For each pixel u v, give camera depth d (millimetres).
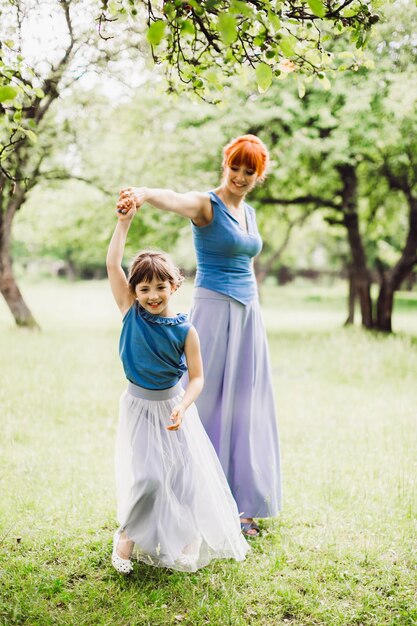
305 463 4523
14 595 2648
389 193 14906
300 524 3512
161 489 2801
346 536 3326
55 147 11031
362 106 10266
